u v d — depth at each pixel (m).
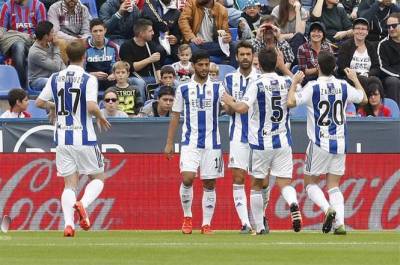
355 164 46.34
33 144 45.69
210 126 41.31
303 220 45.91
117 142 45.88
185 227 42.00
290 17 57.84
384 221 46.44
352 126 46.44
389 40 55.88
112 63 55.25
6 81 54.12
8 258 28.50
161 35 57.31
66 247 32.72
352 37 57.28
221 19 57.66
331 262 27.59
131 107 50.56
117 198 45.75
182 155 41.41
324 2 59.69
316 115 39.88
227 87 42.59
